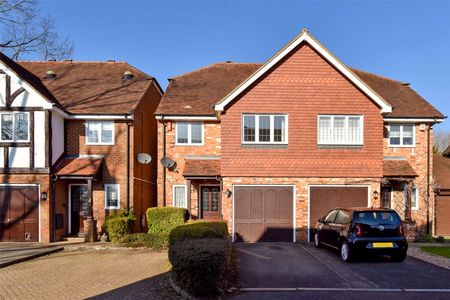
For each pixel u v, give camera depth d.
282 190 15.27
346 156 15.34
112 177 17.05
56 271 10.14
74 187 17.56
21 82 15.66
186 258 7.18
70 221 17.42
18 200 15.66
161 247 14.15
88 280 9.08
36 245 14.48
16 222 15.60
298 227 15.13
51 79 20.36
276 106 15.30
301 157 15.27
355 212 10.68
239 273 9.32
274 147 15.27
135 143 17.55
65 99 18.11
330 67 15.45
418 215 17.86
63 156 16.94
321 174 15.25
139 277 9.32
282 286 8.12
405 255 10.54
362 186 15.34
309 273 9.30
